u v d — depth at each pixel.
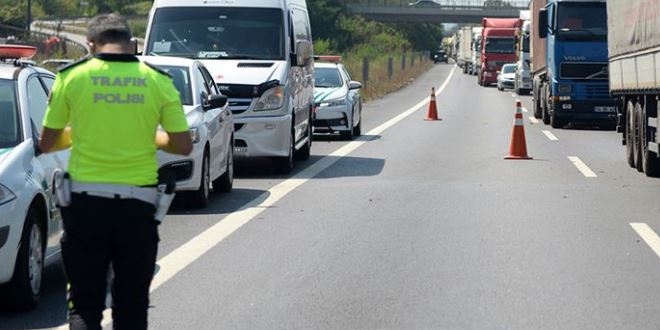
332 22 90.56
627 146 19.81
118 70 6.29
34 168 8.78
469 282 9.67
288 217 13.36
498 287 9.47
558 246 11.45
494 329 8.06
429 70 104.38
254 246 11.38
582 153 22.39
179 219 13.17
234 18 18.91
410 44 131.12
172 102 6.36
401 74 74.06
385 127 30.20
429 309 8.68
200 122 13.91
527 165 19.75
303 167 19.39
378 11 116.50
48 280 9.84
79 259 6.30
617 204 14.59
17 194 8.32
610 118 30.16
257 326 8.13
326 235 12.09
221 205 14.41
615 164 20.08
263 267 10.30
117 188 6.21
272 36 18.70
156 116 6.31
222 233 12.16
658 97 16.66
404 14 117.44
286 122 17.94
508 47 66.75
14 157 8.62
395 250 11.20
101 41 6.38
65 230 6.32
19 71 9.59
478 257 10.84
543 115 32.59
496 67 66.38
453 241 11.74
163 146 6.51
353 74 54.94
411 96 51.81
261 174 18.23
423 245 11.50
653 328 8.09
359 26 96.12
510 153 21.19
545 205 14.48
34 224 8.66
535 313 8.55
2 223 8.14
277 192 15.79
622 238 11.92
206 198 14.16
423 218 13.34
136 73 6.30
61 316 8.48
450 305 8.81
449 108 41.09
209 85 15.89
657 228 12.59
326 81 26.12
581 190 16.08
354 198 15.12
